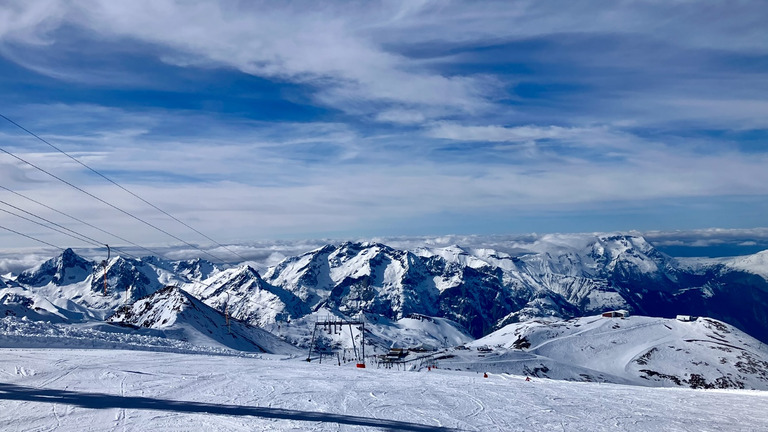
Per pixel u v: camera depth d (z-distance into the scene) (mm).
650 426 29719
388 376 48656
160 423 24062
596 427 28969
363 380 43875
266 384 37688
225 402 29891
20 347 48625
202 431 23156
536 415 31766
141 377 36438
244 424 24734
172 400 29453
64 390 30406
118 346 57906
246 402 30359
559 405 35781
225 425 24312
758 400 41844
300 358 114125
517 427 28109
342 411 29672
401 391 38562
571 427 28734
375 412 30000
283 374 43906
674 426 29953
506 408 33656
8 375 34094
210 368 44281
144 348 60469
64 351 47219
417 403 33781
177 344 72000
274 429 24141
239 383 37219
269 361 57844
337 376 45562
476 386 44188
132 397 29562
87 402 27516
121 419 24453
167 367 42438
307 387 37625
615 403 37906
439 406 33156
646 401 39562
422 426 27031
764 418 33312
